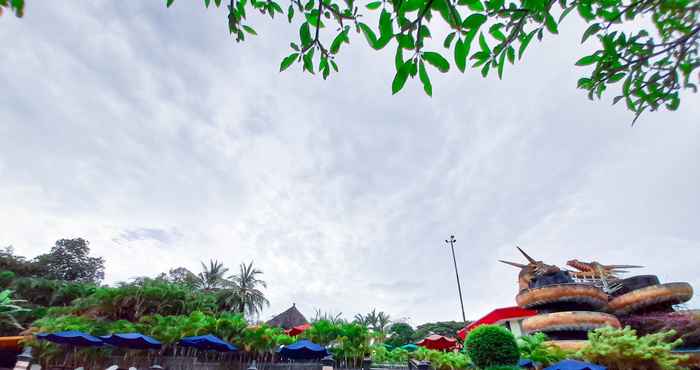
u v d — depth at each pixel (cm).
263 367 1748
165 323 1909
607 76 263
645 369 1127
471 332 1117
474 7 159
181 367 1702
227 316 1989
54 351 1747
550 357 1321
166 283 2639
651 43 242
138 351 1781
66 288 2992
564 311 1606
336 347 1812
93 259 4781
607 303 1694
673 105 259
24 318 2639
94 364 1739
